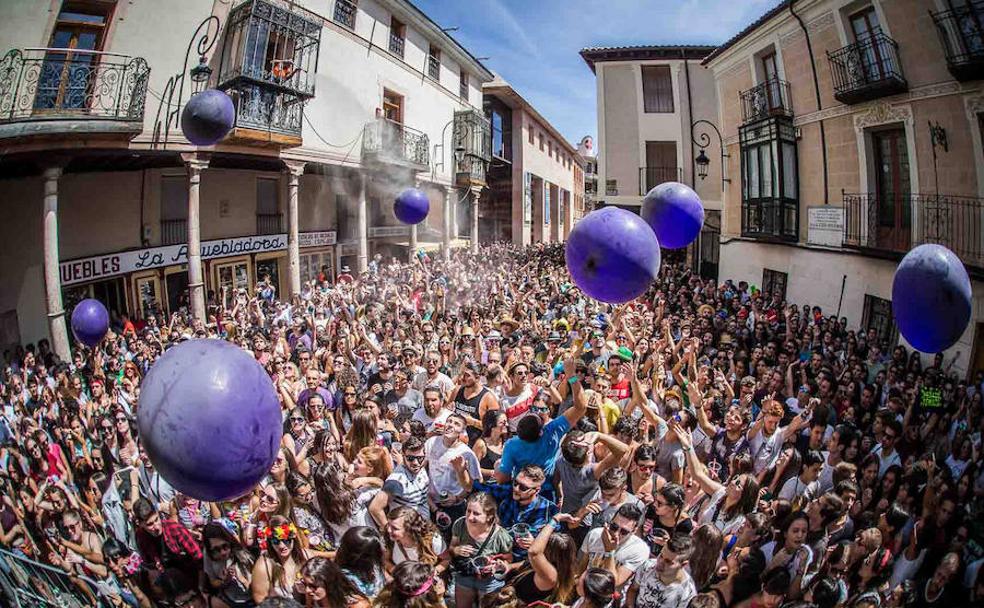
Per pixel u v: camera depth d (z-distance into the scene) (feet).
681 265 74.74
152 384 6.91
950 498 14.98
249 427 6.93
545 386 19.71
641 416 18.19
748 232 51.88
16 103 32.12
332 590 9.62
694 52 74.18
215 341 7.45
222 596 11.76
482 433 16.87
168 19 39.86
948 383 24.20
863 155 38.75
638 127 76.74
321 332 32.48
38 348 37.17
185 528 13.30
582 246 12.85
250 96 44.11
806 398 22.00
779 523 12.78
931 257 13.44
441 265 63.87
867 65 37.35
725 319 35.83
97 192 43.68
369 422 16.11
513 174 122.21
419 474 13.46
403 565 9.60
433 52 77.10
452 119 82.79
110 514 15.67
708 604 9.52
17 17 32.83
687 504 14.47
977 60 29.40
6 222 37.93
